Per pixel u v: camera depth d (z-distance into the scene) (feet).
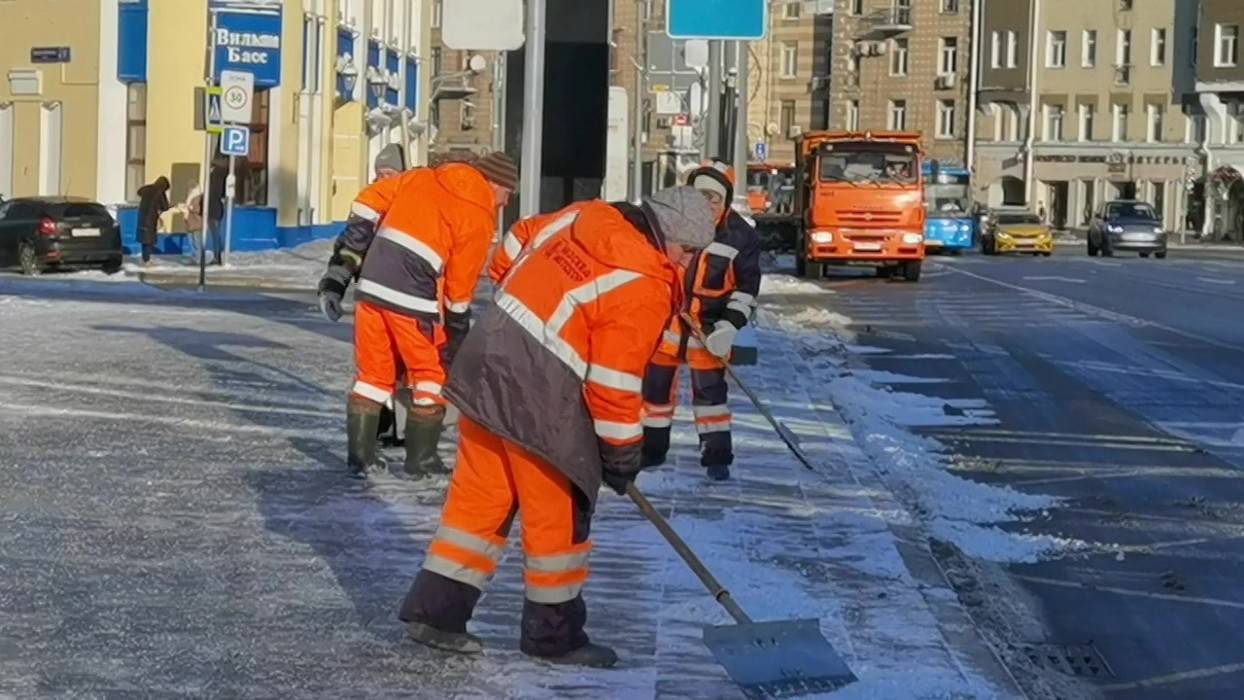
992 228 211.82
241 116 96.37
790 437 36.94
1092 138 283.18
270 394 45.16
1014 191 291.99
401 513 30.40
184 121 130.41
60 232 108.78
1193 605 28.27
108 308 72.33
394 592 24.89
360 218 33.37
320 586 25.12
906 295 115.14
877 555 28.84
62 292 87.86
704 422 35.63
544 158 36.86
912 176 131.03
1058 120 286.66
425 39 197.26
